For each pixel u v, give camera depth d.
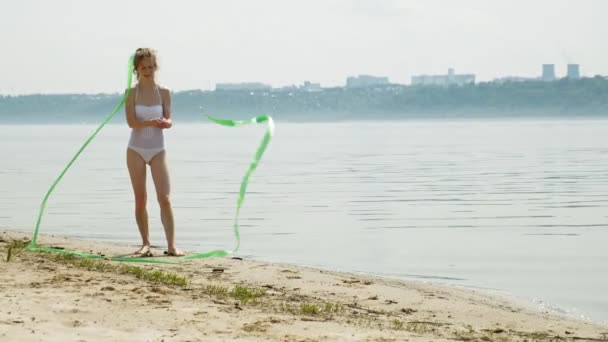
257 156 8.74
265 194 32.03
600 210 25.62
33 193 31.55
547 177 41.56
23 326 6.00
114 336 5.93
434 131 185.50
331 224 21.36
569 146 85.38
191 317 6.75
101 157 70.12
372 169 49.56
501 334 7.55
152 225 19.86
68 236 17.09
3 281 7.89
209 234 18.62
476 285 11.95
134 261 10.30
